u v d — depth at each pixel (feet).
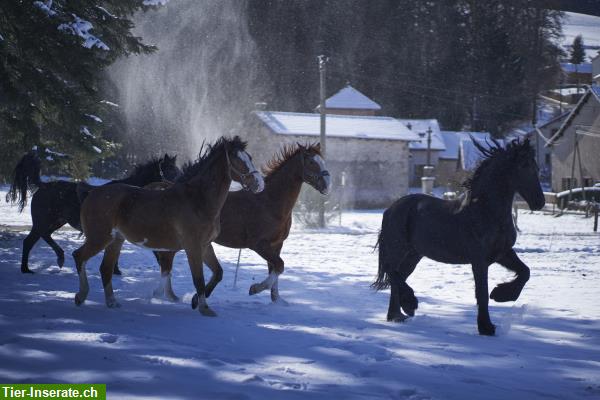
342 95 241.96
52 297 34.01
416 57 326.65
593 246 73.67
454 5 339.16
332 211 102.68
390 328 28.86
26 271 44.75
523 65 329.93
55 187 46.11
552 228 103.50
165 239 31.27
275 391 17.40
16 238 68.08
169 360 20.07
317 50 293.23
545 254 65.05
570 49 569.64
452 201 30.12
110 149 66.44
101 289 38.11
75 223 46.39
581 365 22.17
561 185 177.88
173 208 30.91
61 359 19.85
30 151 53.98
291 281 45.70
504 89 322.75
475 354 23.62
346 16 309.42
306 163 36.96
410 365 21.21
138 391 16.96
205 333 25.32
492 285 45.55
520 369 21.42
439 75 323.57
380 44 320.50
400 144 177.58
